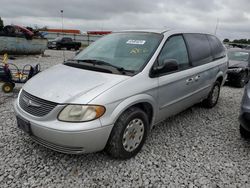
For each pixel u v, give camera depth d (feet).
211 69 15.92
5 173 9.05
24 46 53.01
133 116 9.76
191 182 9.09
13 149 10.72
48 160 9.99
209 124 15.08
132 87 9.71
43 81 10.20
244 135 12.70
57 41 93.76
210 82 16.29
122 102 9.27
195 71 13.79
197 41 14.96
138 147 10.57
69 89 9.19
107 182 8.84
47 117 8.79
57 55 63.77
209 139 12.87
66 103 8.64
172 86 11.87
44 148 10.88
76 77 10.01
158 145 11.81
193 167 10.08
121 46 12.25
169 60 11.07
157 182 8.99
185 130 13.91
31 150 10.69
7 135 12.03
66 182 8.73
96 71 10.46
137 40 12.25
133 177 9.19
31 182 8.64
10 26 53.01
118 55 11.70
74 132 8.37
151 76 10.68
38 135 9.09
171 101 12.19
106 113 8.82
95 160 10.13
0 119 14.11
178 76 12.22
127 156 10.11
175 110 13.05
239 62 30.12
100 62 11.39
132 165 9.93
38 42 56.59
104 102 8.77
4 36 49.62
